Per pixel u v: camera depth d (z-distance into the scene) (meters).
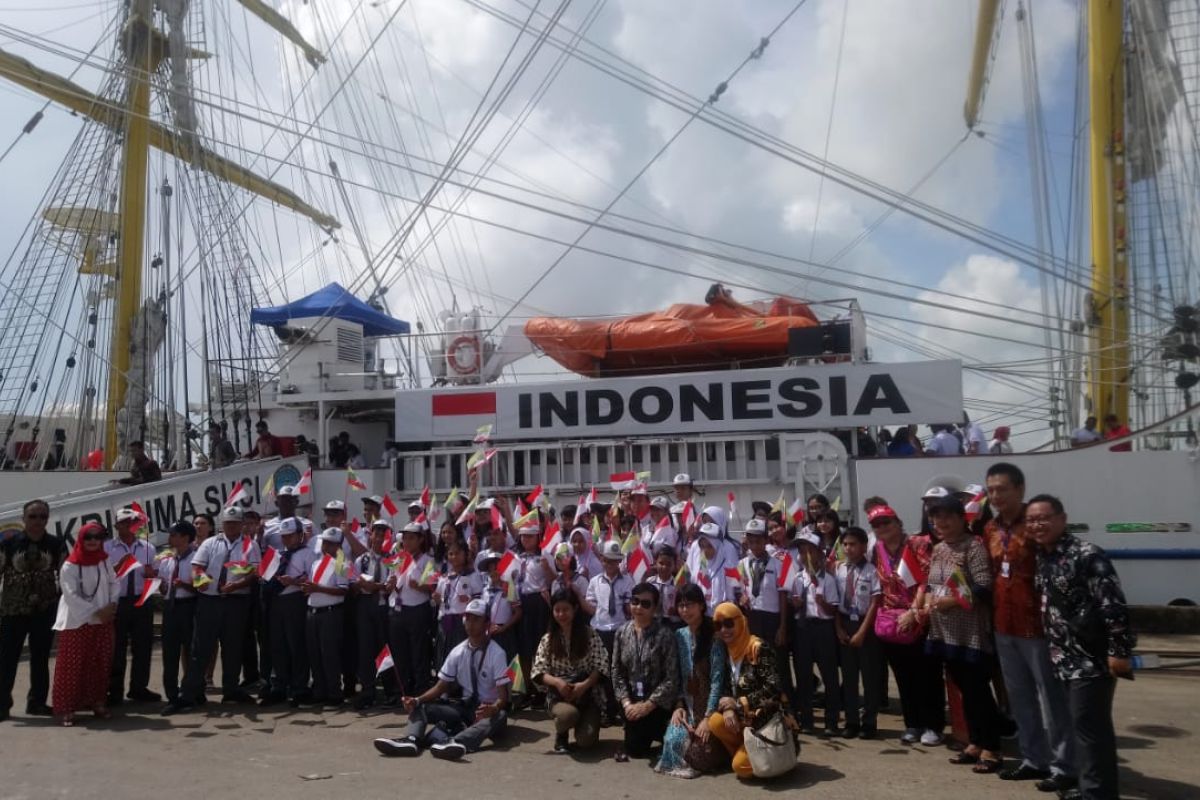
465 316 16.02
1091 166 14.85
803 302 14.27
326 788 6.77
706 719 7.06
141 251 22.08
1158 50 13.82
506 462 14.52
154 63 23.33
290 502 10.73
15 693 10.84
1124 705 9.17
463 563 9.68
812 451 13.26
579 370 15.51
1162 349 13.33
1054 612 5.91
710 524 8.88
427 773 7.18
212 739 8.50
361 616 10.02
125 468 19.72
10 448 20.84
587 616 9.27
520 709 9.69
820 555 8.54
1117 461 12.65
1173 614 12.32
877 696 8.25
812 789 6.56
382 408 16.73
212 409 18.42
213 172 23.22
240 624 10.18
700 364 14.97
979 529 7.18
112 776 7.18
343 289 17.97
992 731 7.06
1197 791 6.38
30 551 9.56
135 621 10.36
